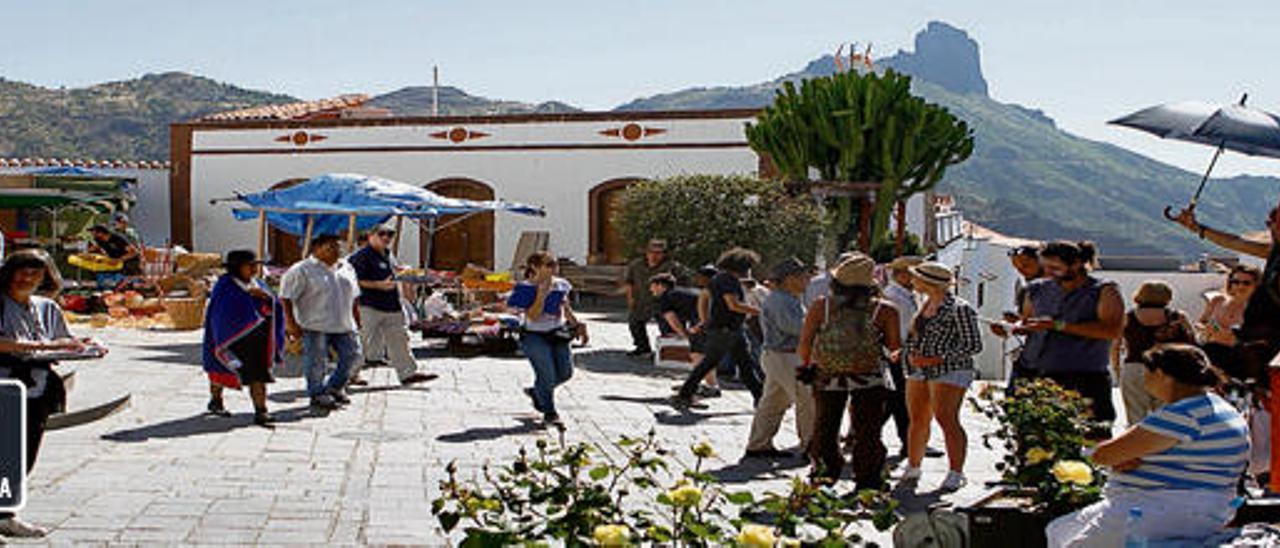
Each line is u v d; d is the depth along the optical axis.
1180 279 40.09
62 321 7.56
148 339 17.72
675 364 16.14
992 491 6.57
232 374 10.83
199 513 7.52
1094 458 5.48
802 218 24.53
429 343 18.06
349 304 11.95
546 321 11.32
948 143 26.36
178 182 32.56
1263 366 6.39
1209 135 7.07
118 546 6.75
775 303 9.85
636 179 30.11
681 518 3.99
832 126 25.94
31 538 6.81
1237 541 5.02
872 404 8.50
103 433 10.20
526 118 30.73
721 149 29.48
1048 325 8.31
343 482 8.61
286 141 32.06
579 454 4.37
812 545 3.99
